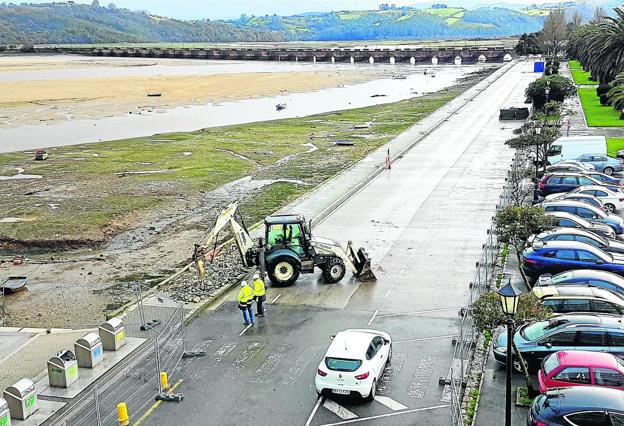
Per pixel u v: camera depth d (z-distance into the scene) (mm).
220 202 48031
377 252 34062
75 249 39062
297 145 71625
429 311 26359
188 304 28156
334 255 30234
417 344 23469
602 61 76562
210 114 100438
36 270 35594
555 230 29969
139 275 34094
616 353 19812
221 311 27516
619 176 46844
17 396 18719
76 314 29359
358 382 19344
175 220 43969
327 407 19609
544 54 192250
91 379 21219
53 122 92250
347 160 61562
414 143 66688
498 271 30188
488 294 19094
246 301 25625
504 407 19062
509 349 15852
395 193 46719
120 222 43406
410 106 102250
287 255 29688
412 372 21484
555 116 59125
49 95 123062
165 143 73875
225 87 137125
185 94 125812
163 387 20828
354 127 83000
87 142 75812
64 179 56188
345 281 30391
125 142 74875
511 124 76000
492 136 68312
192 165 61469
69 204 47812
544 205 34656
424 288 28859
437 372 21406
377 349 20734
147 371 22281
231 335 24984
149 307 28156
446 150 62094
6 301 31391
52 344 25266
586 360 18297
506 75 142375
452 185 48094
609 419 15953
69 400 19922
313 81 150500
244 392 20703
